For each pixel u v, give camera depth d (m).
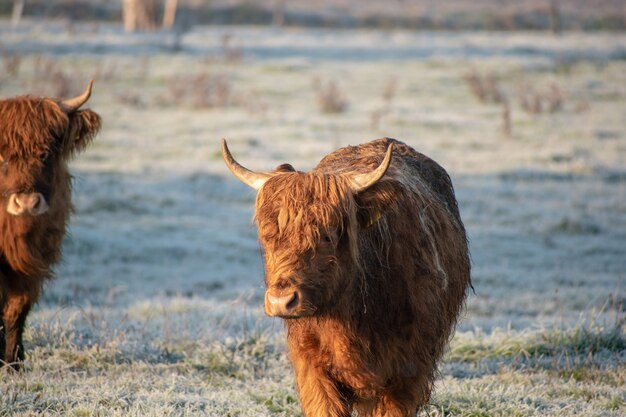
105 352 31.45
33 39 172.62
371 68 173.50
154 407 24.88
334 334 19.70
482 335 36.06
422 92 148.00
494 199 81.38
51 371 29.28
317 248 18.12
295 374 21.12
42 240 30.05
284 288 17.81
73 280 54.69
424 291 20.88
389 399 20.78
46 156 29.25
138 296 51.12
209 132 110.62
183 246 65.62
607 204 79.88
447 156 98.75
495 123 121.12
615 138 112.69
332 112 127.12
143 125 114.44
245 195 82.69
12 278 29.66
